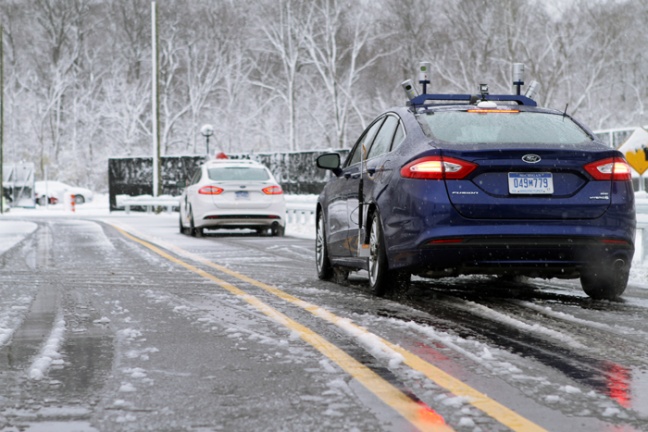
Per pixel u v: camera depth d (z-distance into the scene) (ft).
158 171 275.18
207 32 507.71
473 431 26.48
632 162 99.71
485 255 52.01
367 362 36.60
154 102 274.57
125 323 47.93
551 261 52.80
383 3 467.11
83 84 541.75
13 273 77.56
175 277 73.92
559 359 37.40
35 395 31.27
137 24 529.04
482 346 40.22
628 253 53.62
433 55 447.83
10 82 530.27
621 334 43.73
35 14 536.83
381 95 476.54
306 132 488.44
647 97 417.90
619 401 30.22
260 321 48.11
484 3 424.87
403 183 53.93
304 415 28.40
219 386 32.55
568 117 58.85
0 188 295.69
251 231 167.22
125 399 30.66
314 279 72.59
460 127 56.29
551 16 419.33
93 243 122.42
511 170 52.13
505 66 427.33
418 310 52.44
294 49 464.24
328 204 71.26
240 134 493.77
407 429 26.73
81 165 511.81
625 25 411.34
